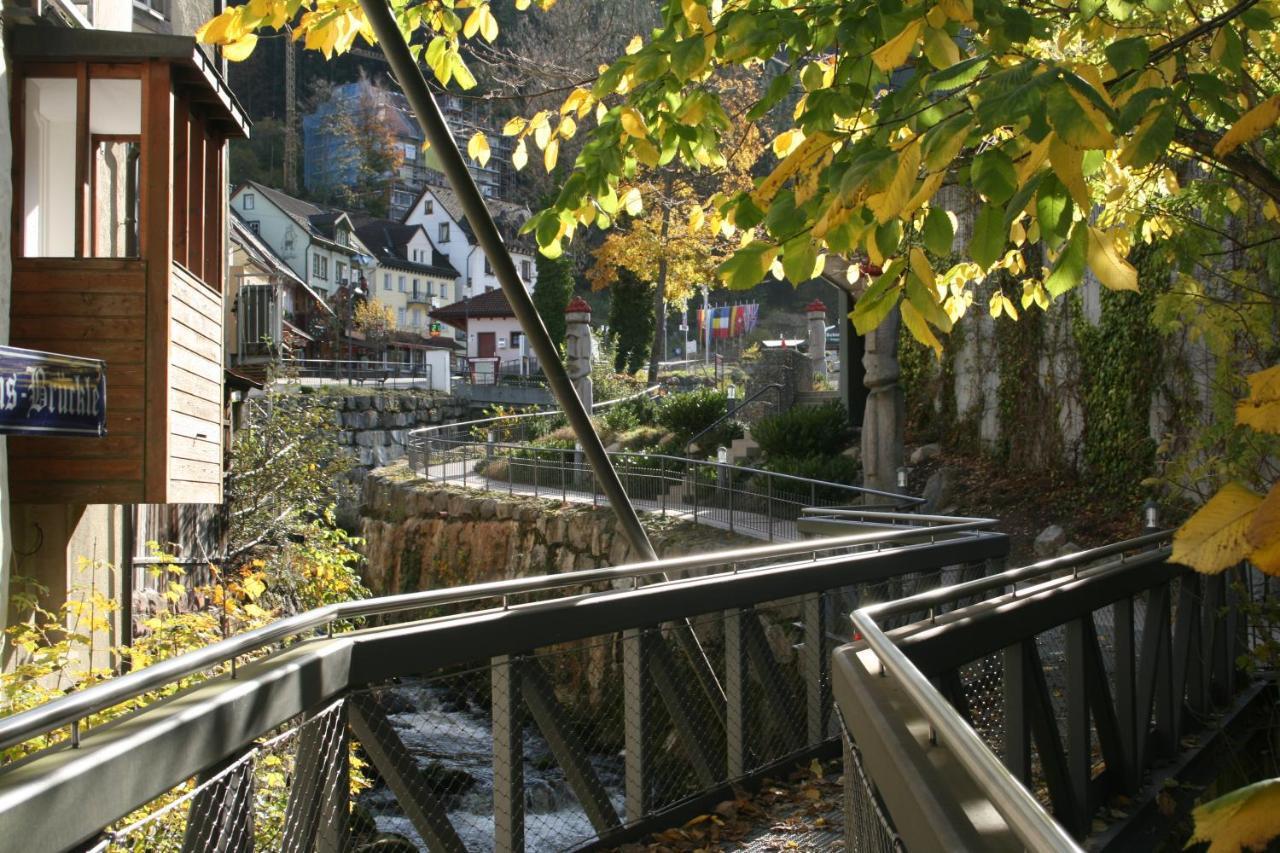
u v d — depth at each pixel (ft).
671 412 90.99
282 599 40.34
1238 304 22.16
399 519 83.92
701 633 27.48
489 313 257.34
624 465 71.97
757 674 22.90
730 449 79.71
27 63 28.71
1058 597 16.06
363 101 320.29
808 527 40.34
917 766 8.09
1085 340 51.24
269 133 319.68
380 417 139.54
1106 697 17.54
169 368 28.35
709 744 20.61
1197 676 21.56
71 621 29.17
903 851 8.29
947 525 29.86
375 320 239.09
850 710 10.86
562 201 14.76
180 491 29.71
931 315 9.53
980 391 60.44
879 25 11.39
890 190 8.08
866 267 26.76
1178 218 20.34
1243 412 3.70
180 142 30.91
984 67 9.97
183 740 10.36
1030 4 14.06
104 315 28.12
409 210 328.08
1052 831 5.23
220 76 32.12
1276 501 3.33
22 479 27.81
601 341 139.95
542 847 18.25
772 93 13.37
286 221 260.62
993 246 9.07
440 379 160.15
